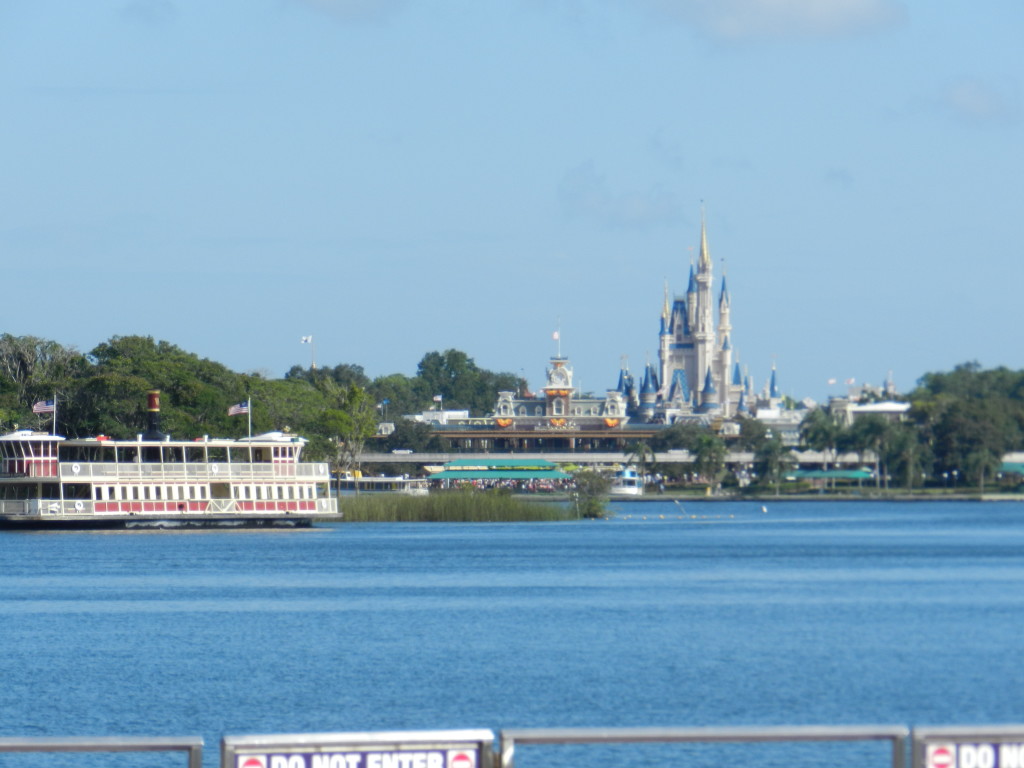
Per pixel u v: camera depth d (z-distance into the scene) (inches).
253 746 1860.2
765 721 5083.7
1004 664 6289.4
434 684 5787.4
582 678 5930.1
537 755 3993.6
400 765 1899.6
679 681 5866.1
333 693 5595.5
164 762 4315.9
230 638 7062.0
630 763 3860.7
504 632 7313.0
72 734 4881.9
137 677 5925.2
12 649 6678.2
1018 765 1899.6
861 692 5634.8
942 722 5083.7
